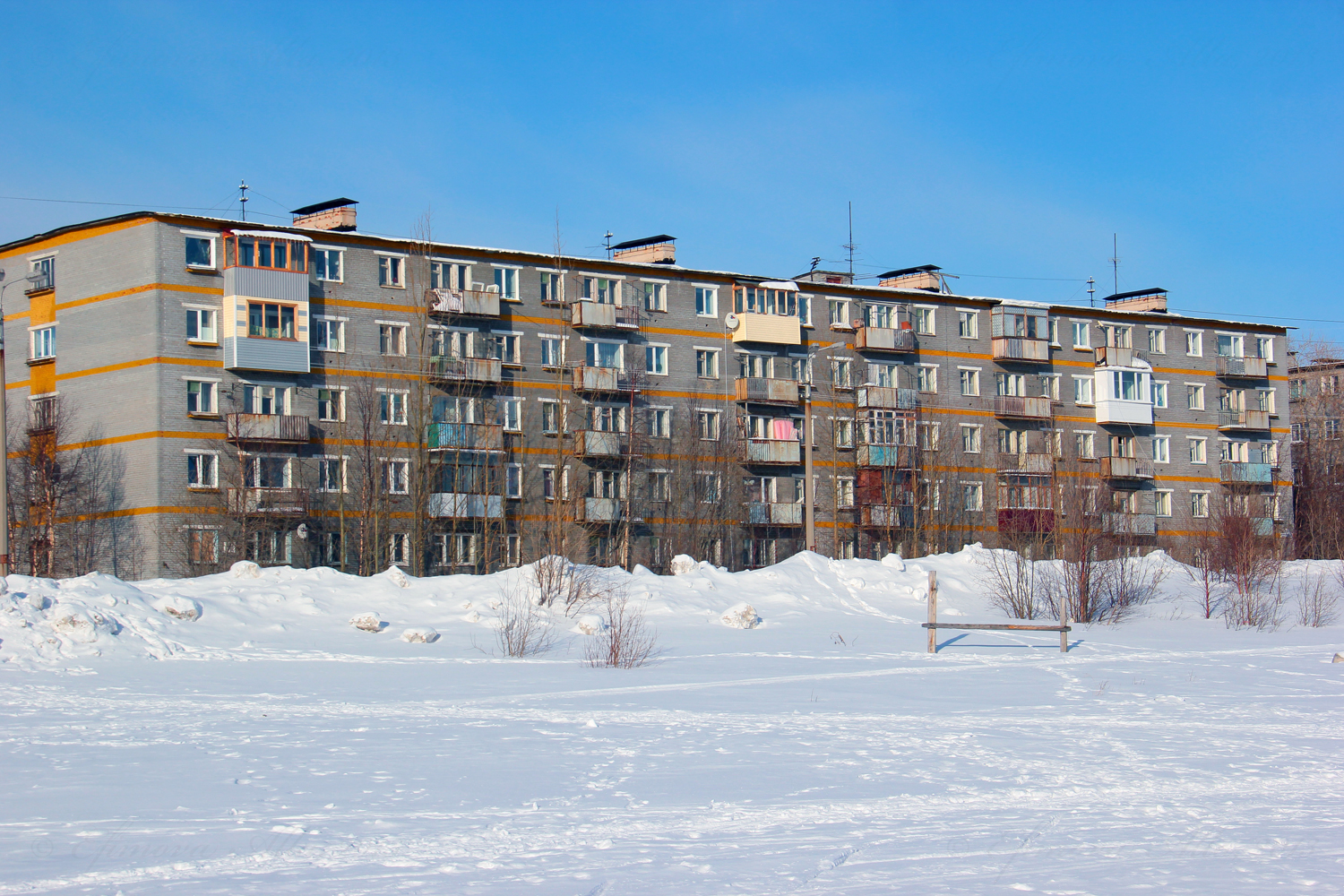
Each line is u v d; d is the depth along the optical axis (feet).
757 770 43.57
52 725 52.85
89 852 30.99
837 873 29.63
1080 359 253.65
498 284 199.11
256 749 46.88
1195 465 263.08
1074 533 158.40
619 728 53.01
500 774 42.19
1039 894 27.73
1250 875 29.60
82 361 176.86
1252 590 129.90
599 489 205.26
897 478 226.99
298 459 177.37
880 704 61.52
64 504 174.81
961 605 123.34
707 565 124.77
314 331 181.47
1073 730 53.72
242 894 27.09
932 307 240.32
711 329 217.56
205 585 100.42
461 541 190.60
